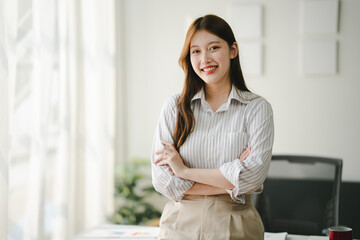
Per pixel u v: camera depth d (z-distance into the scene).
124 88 3.75
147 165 3.50
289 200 2.16
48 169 2.65
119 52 3.70
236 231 1.29
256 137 1.38
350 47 3.34
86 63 3.07
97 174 3.26
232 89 1.44
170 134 1.50
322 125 3.40
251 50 3.47
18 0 2.29
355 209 3.16
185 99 1.46
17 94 2.29
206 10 3.57
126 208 3.35
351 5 3.33
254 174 1.33
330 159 2.15
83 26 3.04
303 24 3.39
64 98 2.74
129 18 3.73
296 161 2.21
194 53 1.42
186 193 1.38
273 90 3.47
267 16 3.46
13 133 2.27
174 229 1.33
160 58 3.68
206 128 1.43
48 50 2.54
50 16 2.57
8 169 2.12
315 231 2.10
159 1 3.67
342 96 3.37
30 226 2.40
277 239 1.61
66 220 2.76
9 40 2.20
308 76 3.42
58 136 2.72
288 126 3.45
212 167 1.41
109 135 3.48
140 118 3.73
